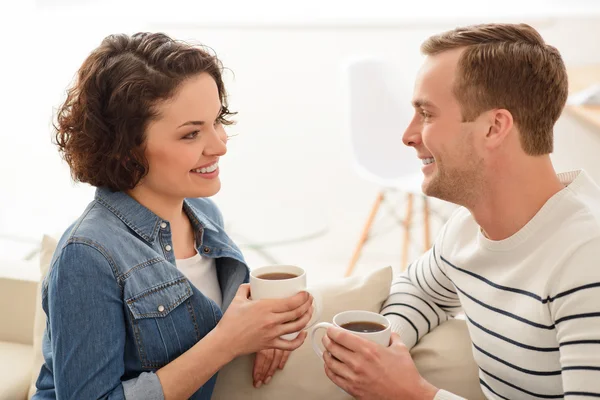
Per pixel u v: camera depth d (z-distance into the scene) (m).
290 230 4.37
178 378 1.18
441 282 1.48
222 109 1.37
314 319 1.26
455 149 1.25
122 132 1.21
